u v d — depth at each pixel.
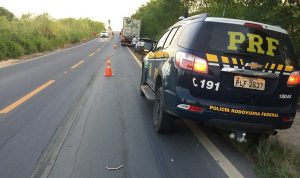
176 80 5.38
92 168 4.83
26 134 6.25
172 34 6.83
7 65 18.17
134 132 6.49
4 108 8.13
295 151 5.73
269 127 5.31
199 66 5.16
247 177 4.74
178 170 4.88
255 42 5.22
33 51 30.30
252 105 5.22
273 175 4.75
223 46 5.18
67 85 11.71
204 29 5.30
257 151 5.58
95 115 7.67
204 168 4.98
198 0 25.11
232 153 5.63
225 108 5.14
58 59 22.75
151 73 7.95
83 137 6.13
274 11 10.62
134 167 4.91
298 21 10.58
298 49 10.64
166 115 6.05
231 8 12.09
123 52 33.28
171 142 6.01
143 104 8.92
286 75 5.25
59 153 5.36
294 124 7.46
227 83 5.14
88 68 17.44
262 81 5.17
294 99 5.41
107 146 5.71
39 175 4.59
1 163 4.95
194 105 5.19
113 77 14.18
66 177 4.54
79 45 47.47
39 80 12.70
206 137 6.37
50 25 43.09
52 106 8.46
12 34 30.00
